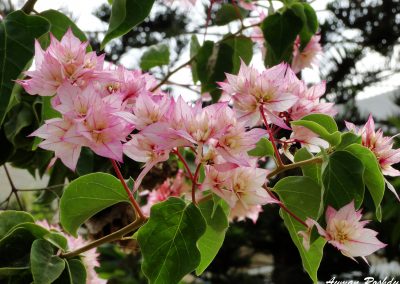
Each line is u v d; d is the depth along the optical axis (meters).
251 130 0.32
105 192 0.37
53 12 0.48
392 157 0.39
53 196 0.65
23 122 0.58
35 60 0.36
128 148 0.34
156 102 0.34
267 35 0.60
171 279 0.32
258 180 0.34
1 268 0.36
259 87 0.36
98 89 0.35
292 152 0.45
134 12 0.45
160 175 0.61
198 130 0.32
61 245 0.38
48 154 0.62
